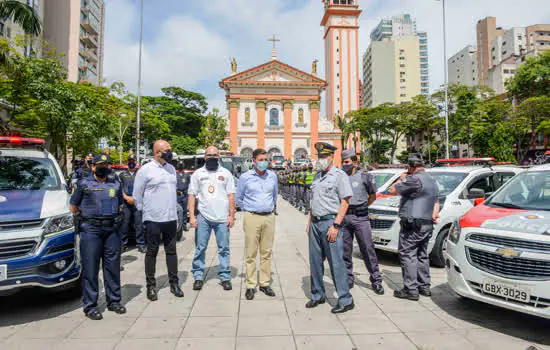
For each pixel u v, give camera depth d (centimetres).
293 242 876
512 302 363
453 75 9856
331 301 471
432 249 624
